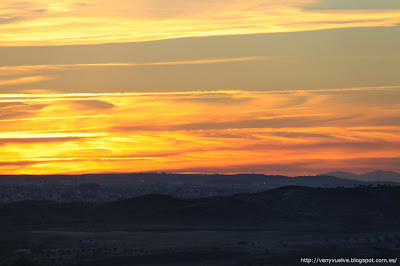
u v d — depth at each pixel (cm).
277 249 16762
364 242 17688
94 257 15512
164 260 15238
